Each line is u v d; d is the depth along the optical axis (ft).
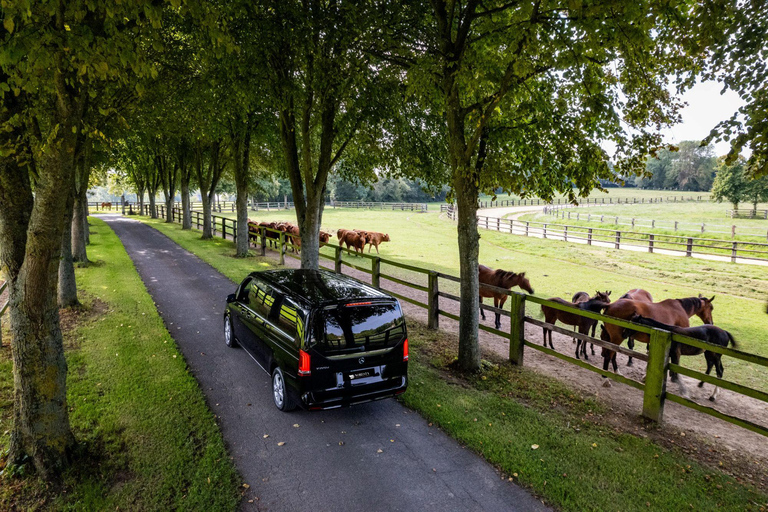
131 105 30.63
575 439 17.88
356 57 28.35
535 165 25.30
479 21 25.48
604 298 28.96
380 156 40.24
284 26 27.53
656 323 22.86
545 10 18.61
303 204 41.22
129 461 15.78
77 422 17.75
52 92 14.35
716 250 79.15
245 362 25.31
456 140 23.35
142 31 14.57
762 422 20.29
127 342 27.17
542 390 22.62
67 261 33.06
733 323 36.78
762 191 153.89
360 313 18.80
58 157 12.98
